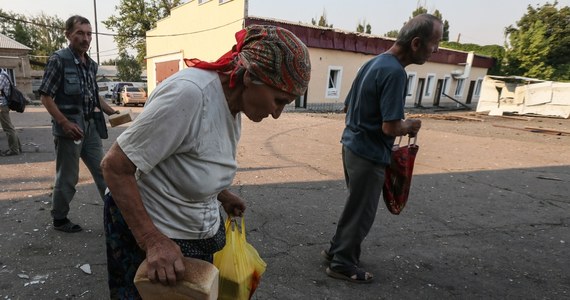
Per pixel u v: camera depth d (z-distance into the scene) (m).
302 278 2.59
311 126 11.06
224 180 1.29
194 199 1.26
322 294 2.42
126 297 1.38
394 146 2.52
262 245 3.05
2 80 5.83
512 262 2.98
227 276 1.45
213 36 16.97
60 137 2.83
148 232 1.13
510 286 2.63
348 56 18.31
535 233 3.57
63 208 3.04
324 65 17.39
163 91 1.09
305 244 3.11
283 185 4.76
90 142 3.03
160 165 1.19
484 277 2.74
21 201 3.83
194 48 18.67
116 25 33.62
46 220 3.33
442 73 23.94
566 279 2.75
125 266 1.37
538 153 7.70
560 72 24.50
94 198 3.94
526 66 25.41
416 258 2.98
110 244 1.37
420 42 2.13
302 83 1.14
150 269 1.10
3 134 8.31
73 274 2.49
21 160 5.77
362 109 2.29
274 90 1.13
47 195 4.04
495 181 5.41
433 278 2.69
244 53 1.12
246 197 4.21
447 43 29.41
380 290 2.51
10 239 2.94
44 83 2.66
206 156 1.18
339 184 4.92
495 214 4.05
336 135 9.47
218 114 1.17
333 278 2.62
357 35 18.06
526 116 16.34
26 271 2.50
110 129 9.96
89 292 2.30
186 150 1.14
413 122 2.30
